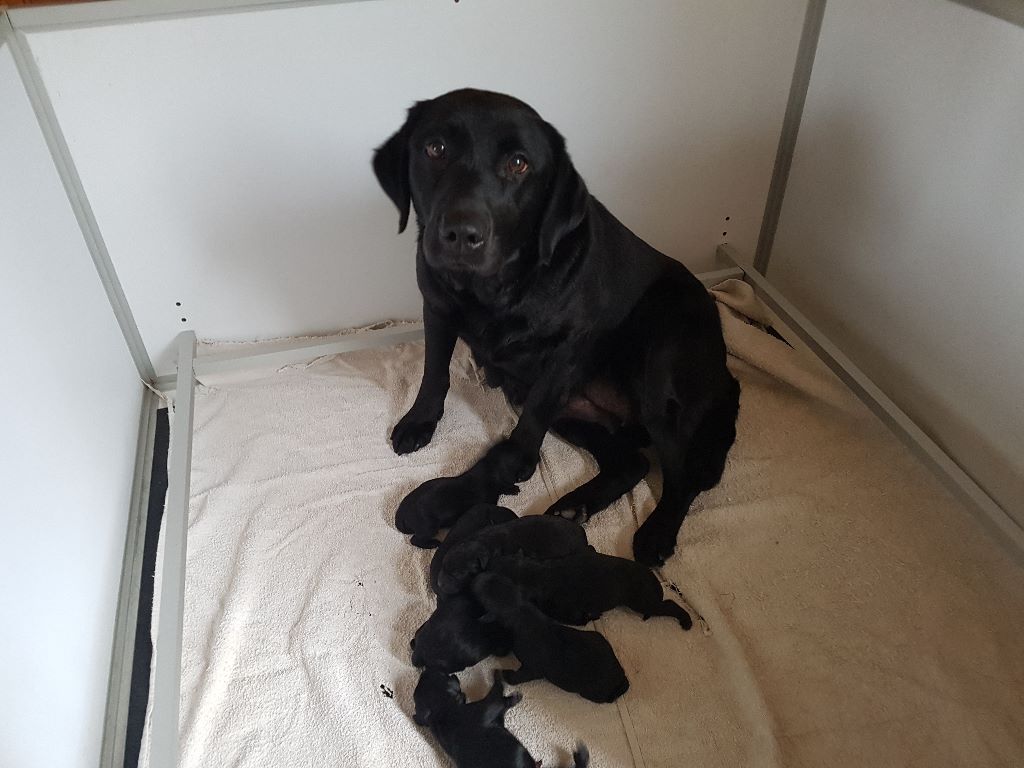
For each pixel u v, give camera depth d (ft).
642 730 4.50
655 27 6.53
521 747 4.10
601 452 5.93
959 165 5.54
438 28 6.15
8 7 5.31
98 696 4.59
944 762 4.38
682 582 5.29
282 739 4.46
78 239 6.16
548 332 5.36
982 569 5.32
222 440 6.34
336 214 6.88
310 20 5.88
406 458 6.17
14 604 3.60
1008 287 5.30
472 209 4.57
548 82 6.63
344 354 7.18
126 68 5.75
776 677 4.78
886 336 6.67
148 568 5.59
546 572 4.73
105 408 5.80
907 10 5.77
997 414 5.63
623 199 7.49
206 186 6.45
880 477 6.00
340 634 4.95
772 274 8.14
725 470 6.11
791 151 7.48
